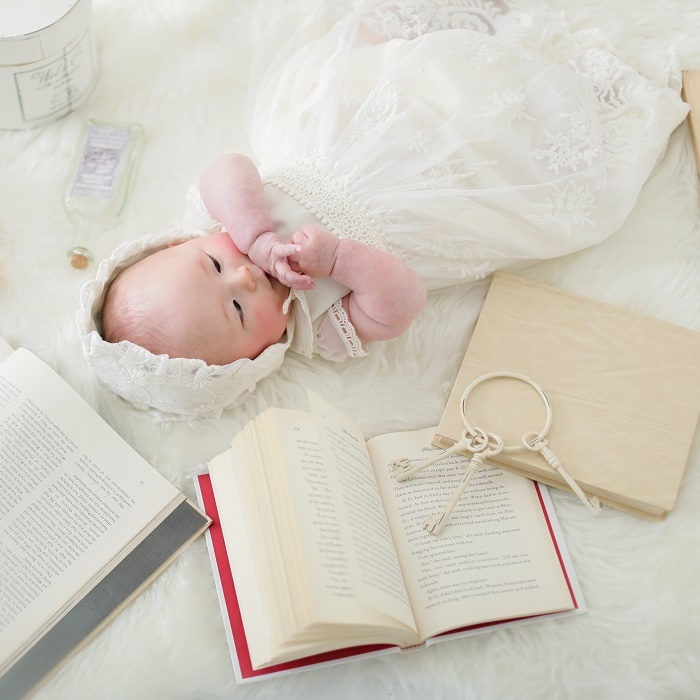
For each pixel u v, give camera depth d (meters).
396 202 1.24
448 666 1.15
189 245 1.19
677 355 1.27
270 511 1.06
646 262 1.36
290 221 1.22
